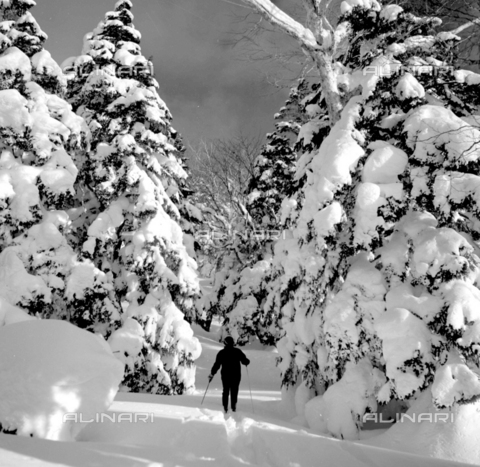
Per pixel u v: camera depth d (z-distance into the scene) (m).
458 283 6.87
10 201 11.57
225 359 8.45
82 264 12.16
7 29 13.23
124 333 12.88
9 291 10.92
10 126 11.93
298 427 7.33
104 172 13.98
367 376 7.32
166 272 13.79
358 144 8.32
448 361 6.51
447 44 8.80
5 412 4.78
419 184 7.68
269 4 8.11
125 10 17.38
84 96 15.98
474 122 8.18
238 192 26.97
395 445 6.37
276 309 9.89
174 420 6.23
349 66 10.12
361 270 7.94
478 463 5.78
